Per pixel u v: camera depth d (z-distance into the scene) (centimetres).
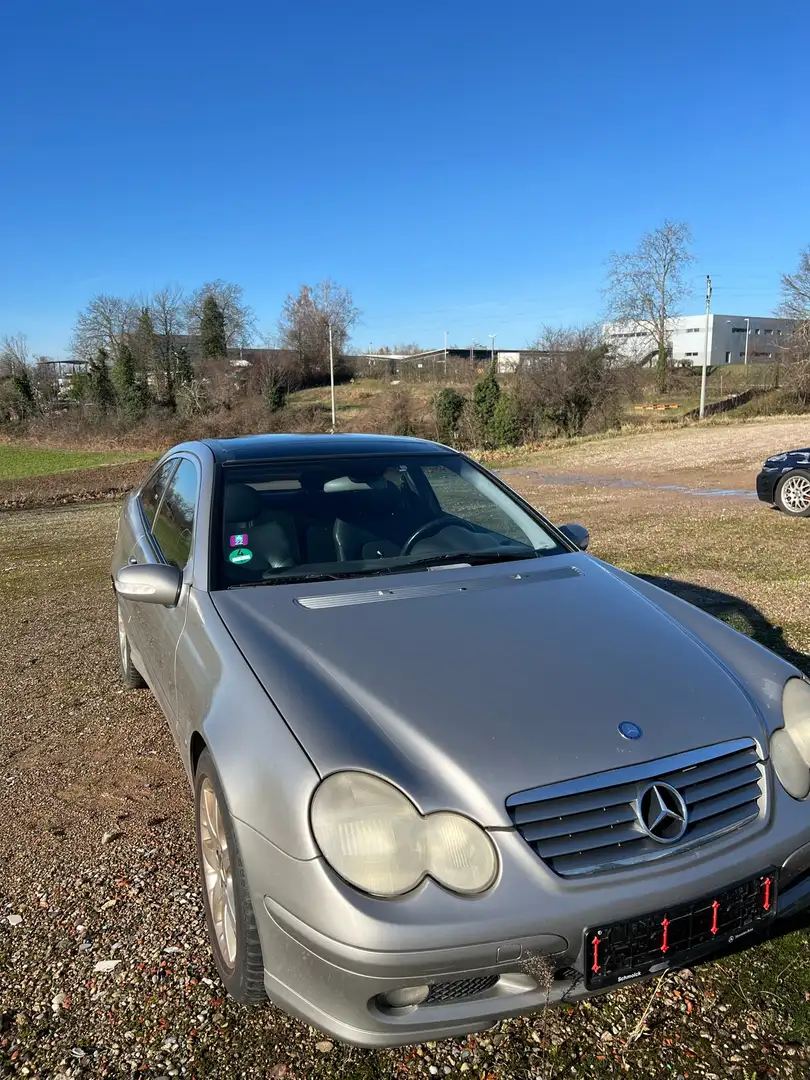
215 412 5962
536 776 197
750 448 2250
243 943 208
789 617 566
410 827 188
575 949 186
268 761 203
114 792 361
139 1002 232
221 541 307
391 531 335
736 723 224
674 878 194
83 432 5669
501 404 4109
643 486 1595
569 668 236
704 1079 202
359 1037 184
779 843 210
